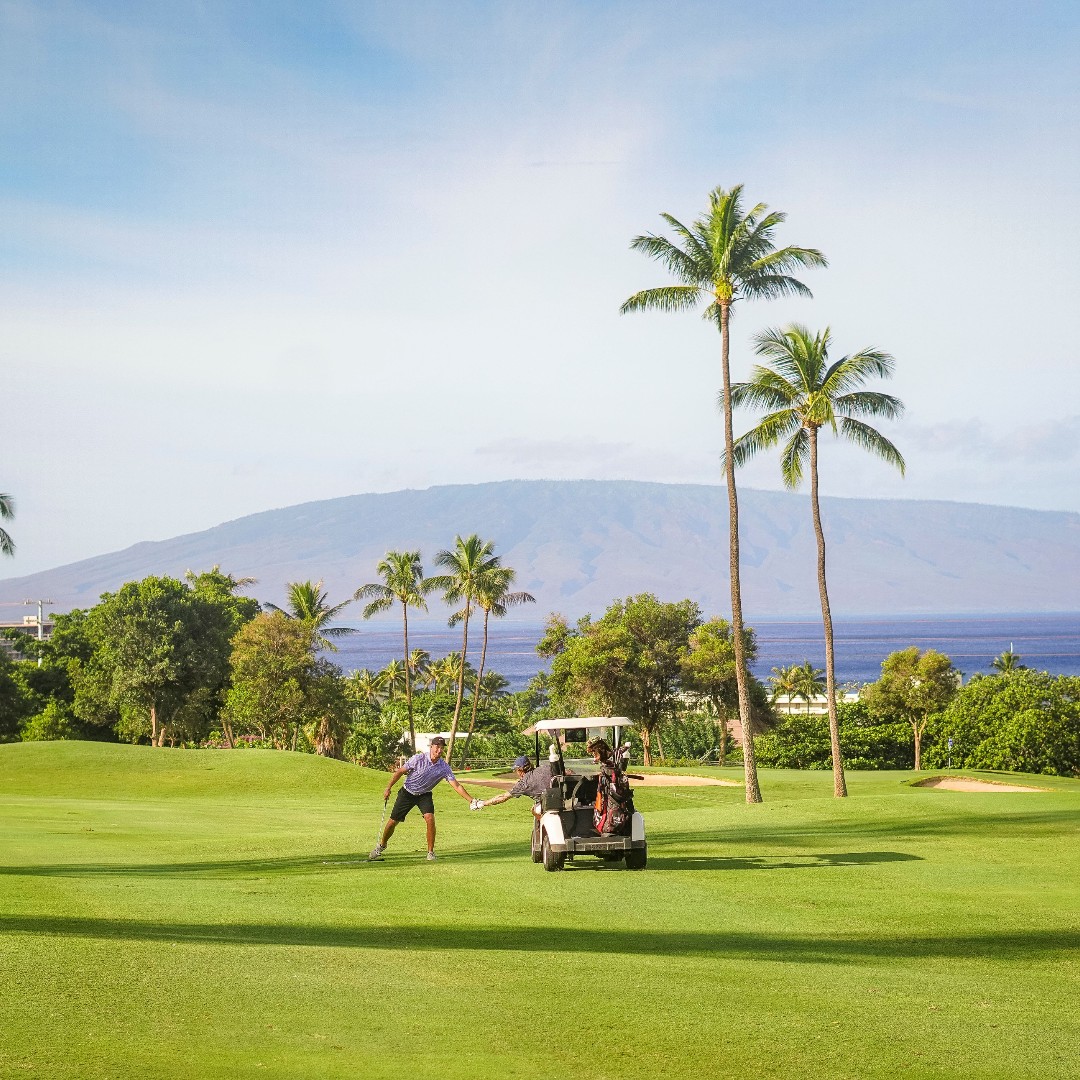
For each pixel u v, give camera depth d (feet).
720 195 109.09
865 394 117.19
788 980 26.02
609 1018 22.03
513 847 59.88
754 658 220.23
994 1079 18.90
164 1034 19.76
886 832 65.16
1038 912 36.63
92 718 244.42
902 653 233.35
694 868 47.85
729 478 109.40
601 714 218.79
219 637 239.09
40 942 26.91
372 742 242.78
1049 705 216.95
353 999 22.98
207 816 83.97
